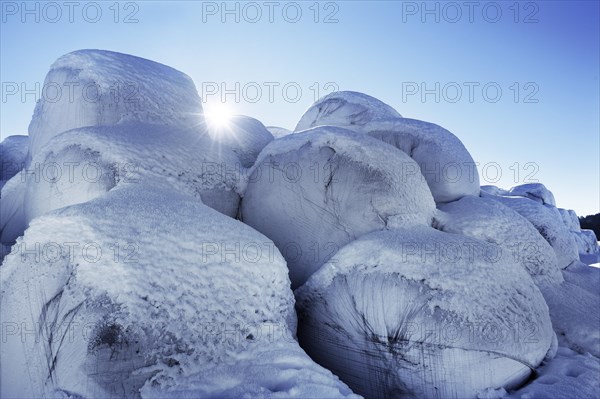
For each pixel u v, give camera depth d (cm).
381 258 357
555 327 428
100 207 322
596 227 2009
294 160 461
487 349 312
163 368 256
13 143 827
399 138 590
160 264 291
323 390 254
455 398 307
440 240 385
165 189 399
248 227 368
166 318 271
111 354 252
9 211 528
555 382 326
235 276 311
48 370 262
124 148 415
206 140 508
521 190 1044
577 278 548
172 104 520
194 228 327
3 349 284
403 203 441
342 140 456
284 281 343
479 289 337
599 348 397
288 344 300
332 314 362
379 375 331
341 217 431
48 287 284
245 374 268
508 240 480
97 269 279
